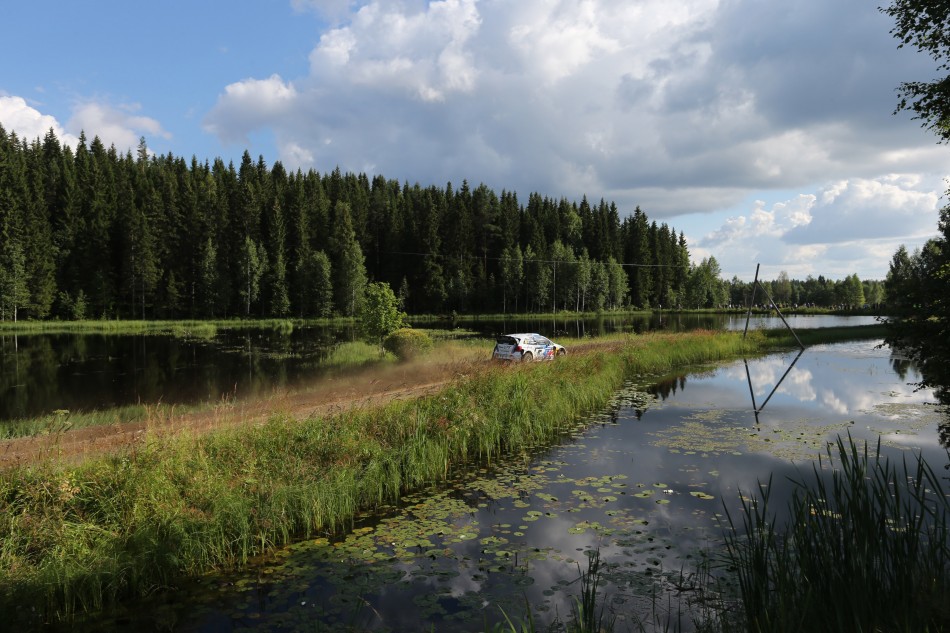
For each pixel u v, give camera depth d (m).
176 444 8.03
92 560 5.73
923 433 12.53
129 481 6.78
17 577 5.29
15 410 15.88
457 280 96.56
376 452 9.29
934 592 4.21
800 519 4.80
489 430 11.49
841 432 12.77
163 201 91.44
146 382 21.30
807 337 40.38
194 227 88.50
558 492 8.75
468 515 7.84
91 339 45.34
